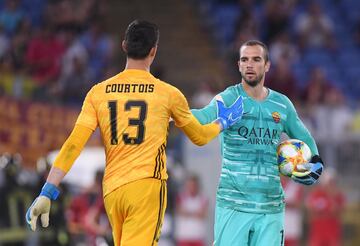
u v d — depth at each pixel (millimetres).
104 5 80062
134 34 24547
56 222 47531
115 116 24266
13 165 50156
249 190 26859
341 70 79500
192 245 58406
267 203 26922
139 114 24219
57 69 70812
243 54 27172
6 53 71688
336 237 61219
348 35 83062
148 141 24141
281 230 27266
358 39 82250
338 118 67688
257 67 27016
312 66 79000
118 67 76812
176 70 77688
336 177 63719
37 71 70875
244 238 26812
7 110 59875
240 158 26953
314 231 61125
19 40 71688
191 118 24750
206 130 25047
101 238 46031
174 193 59312
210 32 81562
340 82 78750
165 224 58406
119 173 24078
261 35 78875
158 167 24188
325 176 61156
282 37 77312
